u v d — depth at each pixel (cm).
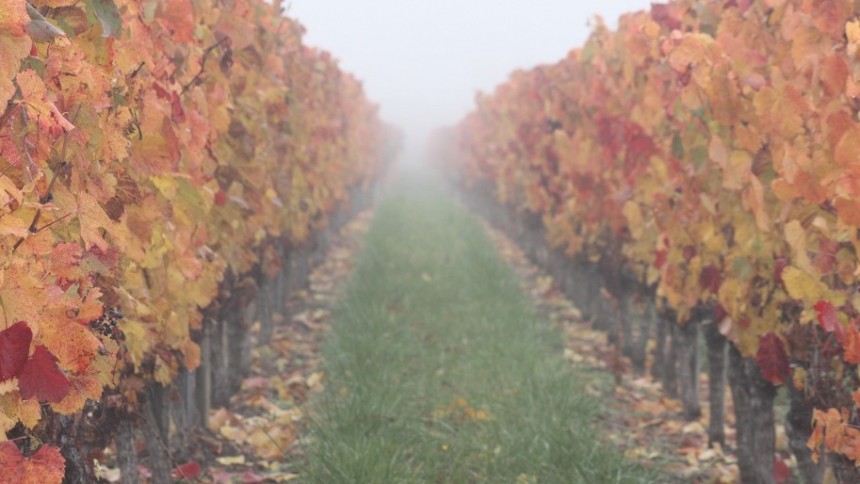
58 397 198
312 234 1004
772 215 405
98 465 357
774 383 415
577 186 775
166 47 377
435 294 976
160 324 365
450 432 555
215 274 468
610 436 566
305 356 784
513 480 476
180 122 371
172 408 493
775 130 379
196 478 478
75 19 244
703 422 618
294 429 567
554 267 1142
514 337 782
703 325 548
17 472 191
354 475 445
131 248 315
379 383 617
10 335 184
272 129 671
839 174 323
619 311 780
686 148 477
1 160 198
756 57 406
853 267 332
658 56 528
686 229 491
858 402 294
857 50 301
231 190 526
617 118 698
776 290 412
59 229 241
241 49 536
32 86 194
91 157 257
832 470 360
